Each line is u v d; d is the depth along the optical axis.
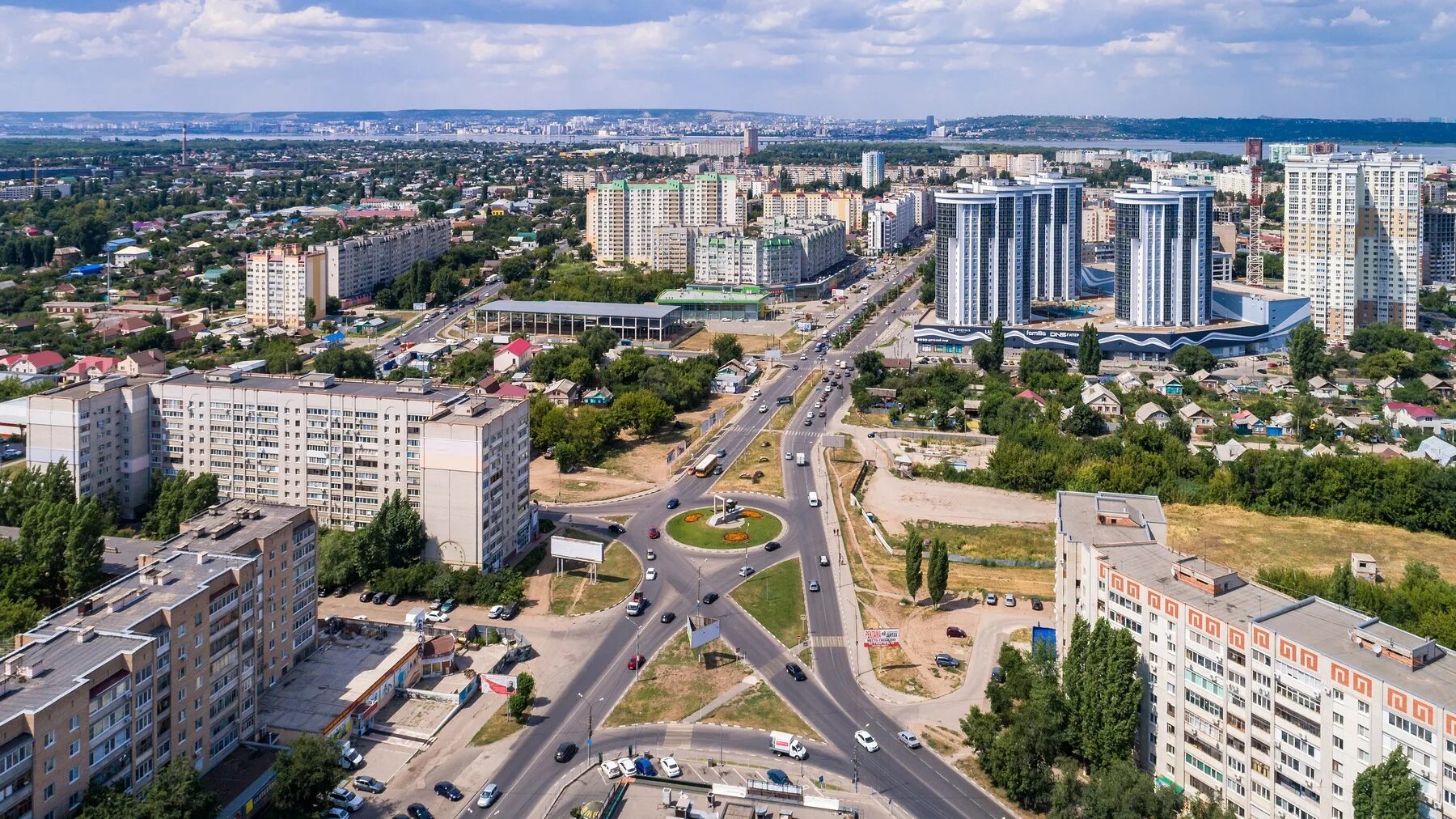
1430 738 180.12
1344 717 193.25
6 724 180.38
